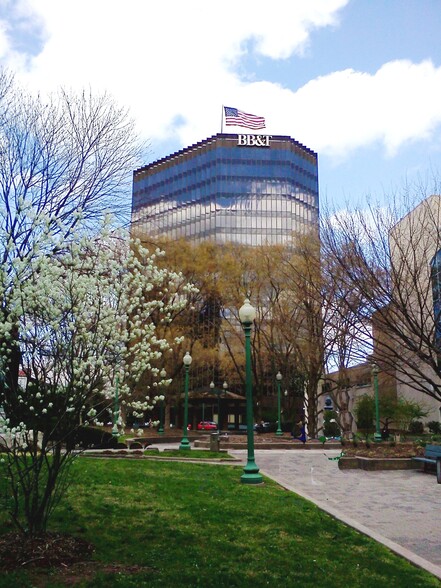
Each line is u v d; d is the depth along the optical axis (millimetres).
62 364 5961
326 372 30000
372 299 8953
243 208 80375
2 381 5832
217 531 7402
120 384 6598
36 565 5488
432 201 13602
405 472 16156
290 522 8117
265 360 40094
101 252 6566
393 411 38125
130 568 5594
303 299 23125
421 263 10344
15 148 18344
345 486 12984
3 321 5820
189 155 85375
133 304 6703
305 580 5496
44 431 6059
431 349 8430
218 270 37219
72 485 10273
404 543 7379
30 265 6066
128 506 8836
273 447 24031
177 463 15906
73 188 19172
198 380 53219
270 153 82875
